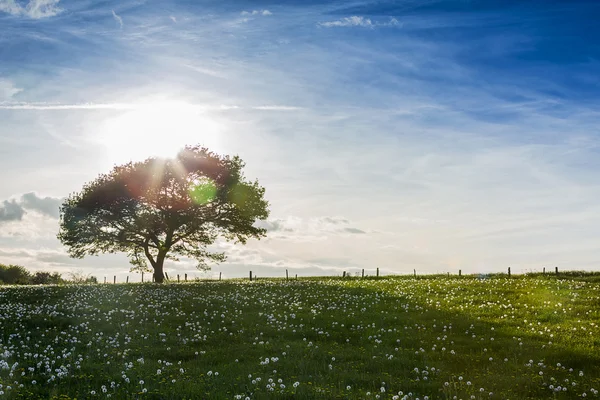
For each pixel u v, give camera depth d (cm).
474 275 6356
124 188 5781
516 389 1631
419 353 2108
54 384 1523
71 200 6022
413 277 6619
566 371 1870
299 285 4819
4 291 4041
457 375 1780
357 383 1655
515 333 2502
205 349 2158
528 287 4091
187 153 6062
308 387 1549
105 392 1441
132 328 2553
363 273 7338
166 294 3978
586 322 2752
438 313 3050
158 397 1438
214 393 1481
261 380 1634
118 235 6009
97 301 3475
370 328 2625
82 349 2088
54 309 3061
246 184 6406
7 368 1664
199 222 6069
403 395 1497
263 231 6444
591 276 5497
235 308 3256
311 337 2448
